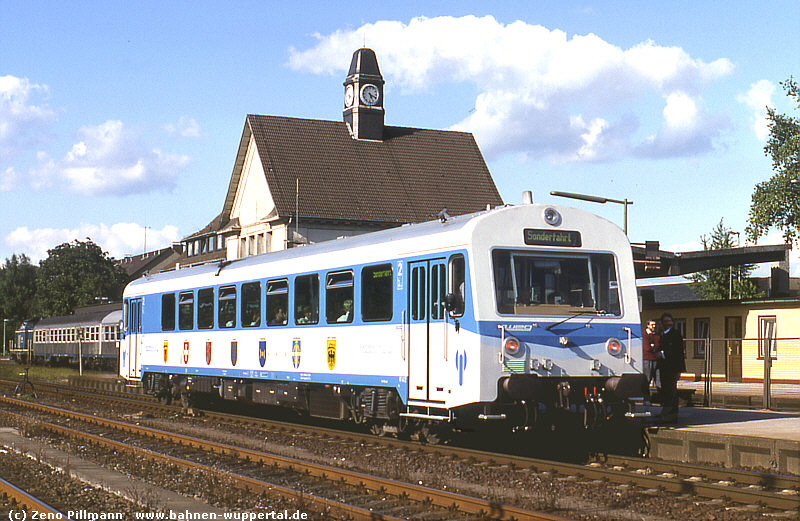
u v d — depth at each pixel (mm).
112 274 98812
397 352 16234
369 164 64000
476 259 14625
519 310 14750
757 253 39406
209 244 70688
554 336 14883
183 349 24938
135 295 28375
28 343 73250
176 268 26891
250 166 63625
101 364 54344
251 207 63125
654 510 10797
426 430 16531
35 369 59375
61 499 11734
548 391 14852
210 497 11688
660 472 13492
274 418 24547
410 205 62281
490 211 14977
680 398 22984
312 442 17656
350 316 17672
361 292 17375
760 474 12266
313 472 13336
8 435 19891
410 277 16000
